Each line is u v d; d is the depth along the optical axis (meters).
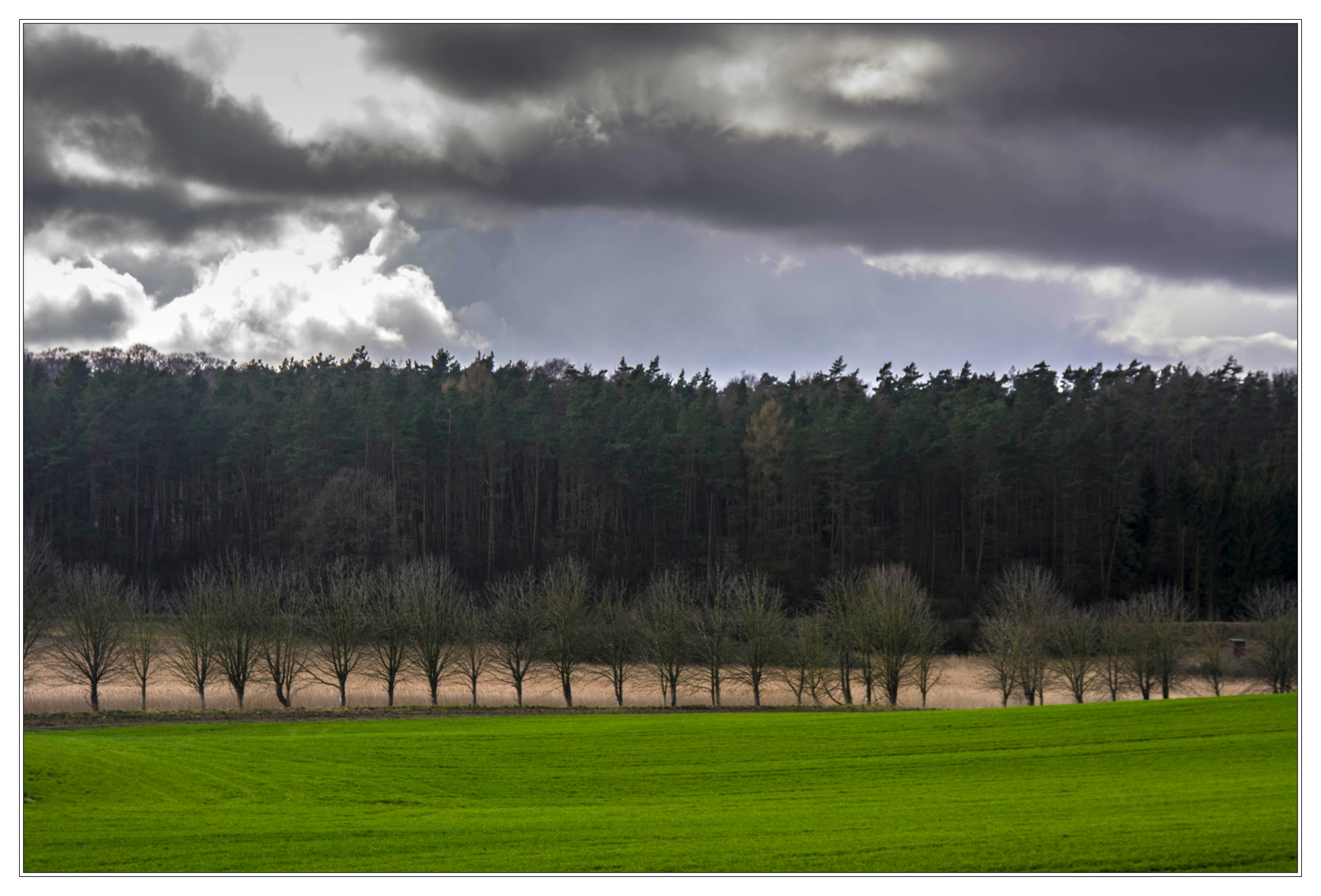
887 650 58.84
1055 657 61.75
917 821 25.34
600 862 21.78
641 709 54.12
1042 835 23.48
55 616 55.59
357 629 56.25
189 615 54.81
